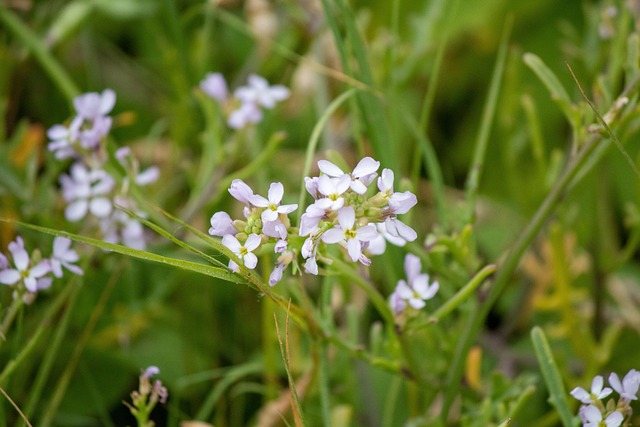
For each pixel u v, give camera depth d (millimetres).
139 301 653
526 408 646
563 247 618
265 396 632
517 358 657
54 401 596
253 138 672
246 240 510
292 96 720
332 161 563
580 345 625
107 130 590
